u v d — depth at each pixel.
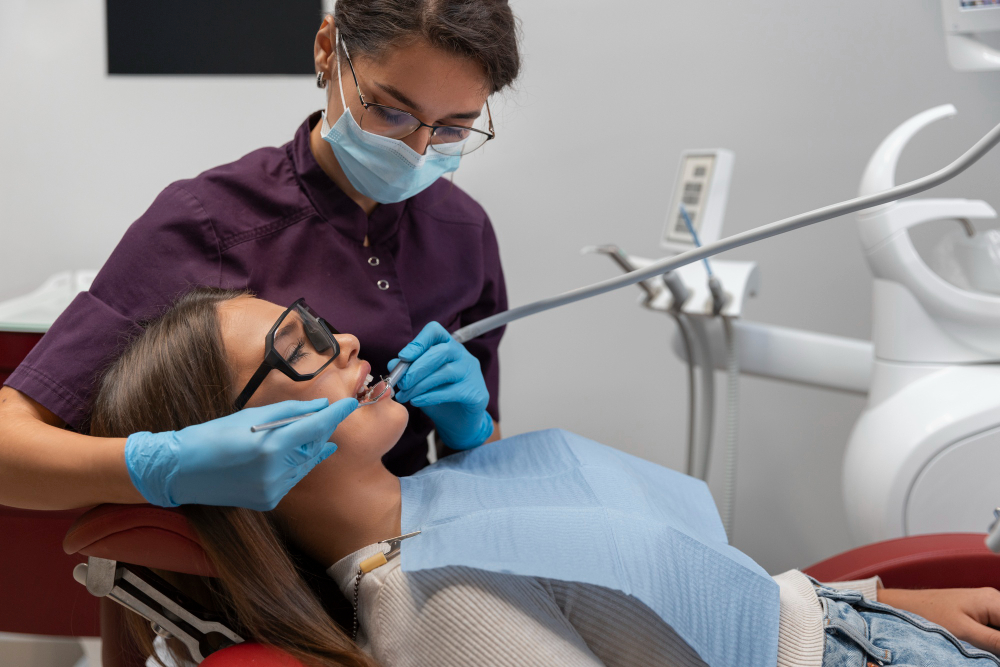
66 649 1.85
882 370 1.58
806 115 2.05
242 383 0.93
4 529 1.42
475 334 1.13
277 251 1.12
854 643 1.00
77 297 1.02
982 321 1.48
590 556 0.88
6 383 0.98
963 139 2.03
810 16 2.00
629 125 2.09
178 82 2.03
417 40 0.90
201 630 0.96
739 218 2.13
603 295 2.18
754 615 0.93
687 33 2.03
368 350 1.14
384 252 1.17
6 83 2.03
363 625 0.94
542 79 2.08
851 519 1.60
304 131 1.15
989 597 1.09
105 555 0.89
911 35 1.99
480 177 2.14
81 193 2.09
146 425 0.92
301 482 0.96
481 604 0.84
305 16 1.99
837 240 2.10
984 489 1.46
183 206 1.08
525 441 1.18
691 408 1.84
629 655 0.93
